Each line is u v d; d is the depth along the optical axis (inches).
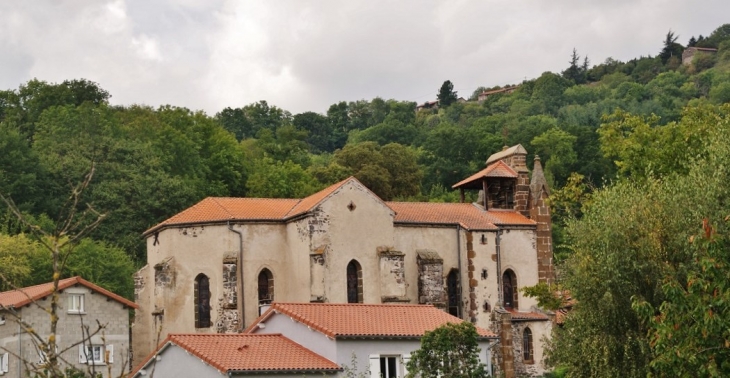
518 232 3582.7
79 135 5423.2
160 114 6058.1
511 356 3408.0
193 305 3213.6
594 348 2137.1
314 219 3174.2
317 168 6294.3
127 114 6122.1
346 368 2247.8
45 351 873.5
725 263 1592.0
